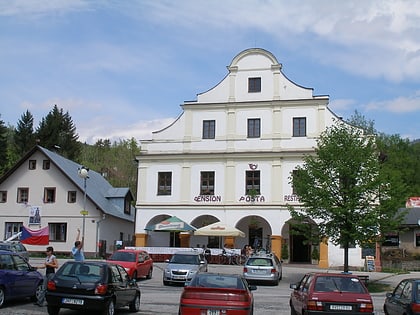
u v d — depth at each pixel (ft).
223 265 129.80
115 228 175.94
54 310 50.01
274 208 145.38
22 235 164.14
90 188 173.88
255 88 153.07
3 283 55.31
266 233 151.02
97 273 50.57
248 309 42.47
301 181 105.40
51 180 167.22
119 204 182.39
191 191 151.84
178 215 151.43
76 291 49.19
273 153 147.54
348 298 45.88
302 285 51.55
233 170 150.00
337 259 138.00
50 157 166.40
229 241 146.00
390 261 150.61
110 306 50.06
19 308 56.49
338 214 97.81
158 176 154.71
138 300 58.90
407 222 165.89
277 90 151.12
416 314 45.88
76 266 51.29
